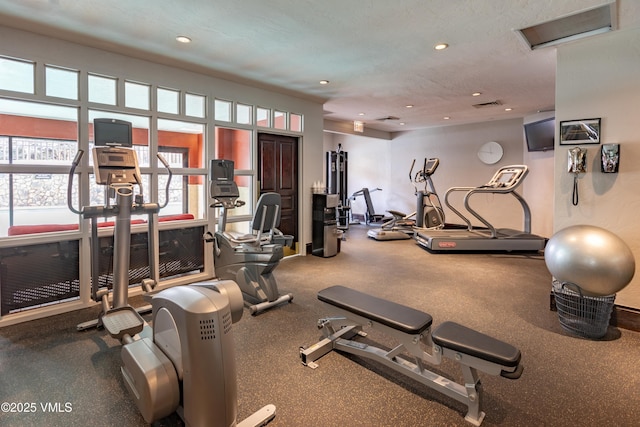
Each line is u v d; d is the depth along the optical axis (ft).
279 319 10.70
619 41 10.09
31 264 10.78
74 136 14.01
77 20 9.66
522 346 9.01
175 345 5.76
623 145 10.12
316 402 6.76
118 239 9.85
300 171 19.13
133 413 6.41
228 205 12.80
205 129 14.62
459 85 16.53
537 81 15.83
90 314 11.09
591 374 7.72
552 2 8.68
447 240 20.27
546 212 22.61
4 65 10.30
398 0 8.64
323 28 10.27
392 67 13.76
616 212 10.33
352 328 9.36
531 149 23.41
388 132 33.30
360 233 28.17
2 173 10.06
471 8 9.07
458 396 6.48
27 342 9.15
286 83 15.97
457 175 29.32
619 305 10.21
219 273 13.08
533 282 14.53
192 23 9.88
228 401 5.50
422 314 7.58
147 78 12.76
